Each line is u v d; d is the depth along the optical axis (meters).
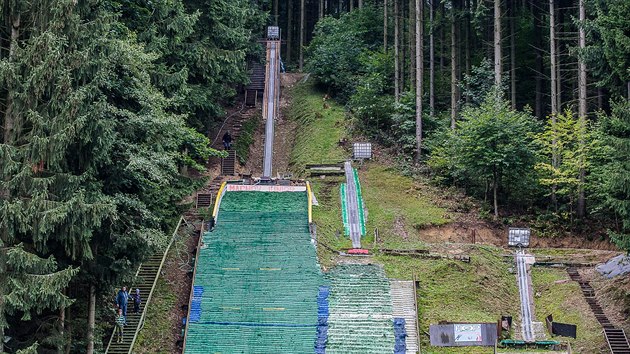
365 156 54.75
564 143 48.09
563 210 47.97
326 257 41.88
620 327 35.81
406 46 68.88
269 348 34.78
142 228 30.69
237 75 60.50
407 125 56.59
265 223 44.41
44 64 25.33
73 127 25.48
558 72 52.66
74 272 25.25
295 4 90.25
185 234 43.41
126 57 31.05
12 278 24.33
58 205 25.17
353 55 68.81
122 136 30.92
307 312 36.94
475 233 46.94
